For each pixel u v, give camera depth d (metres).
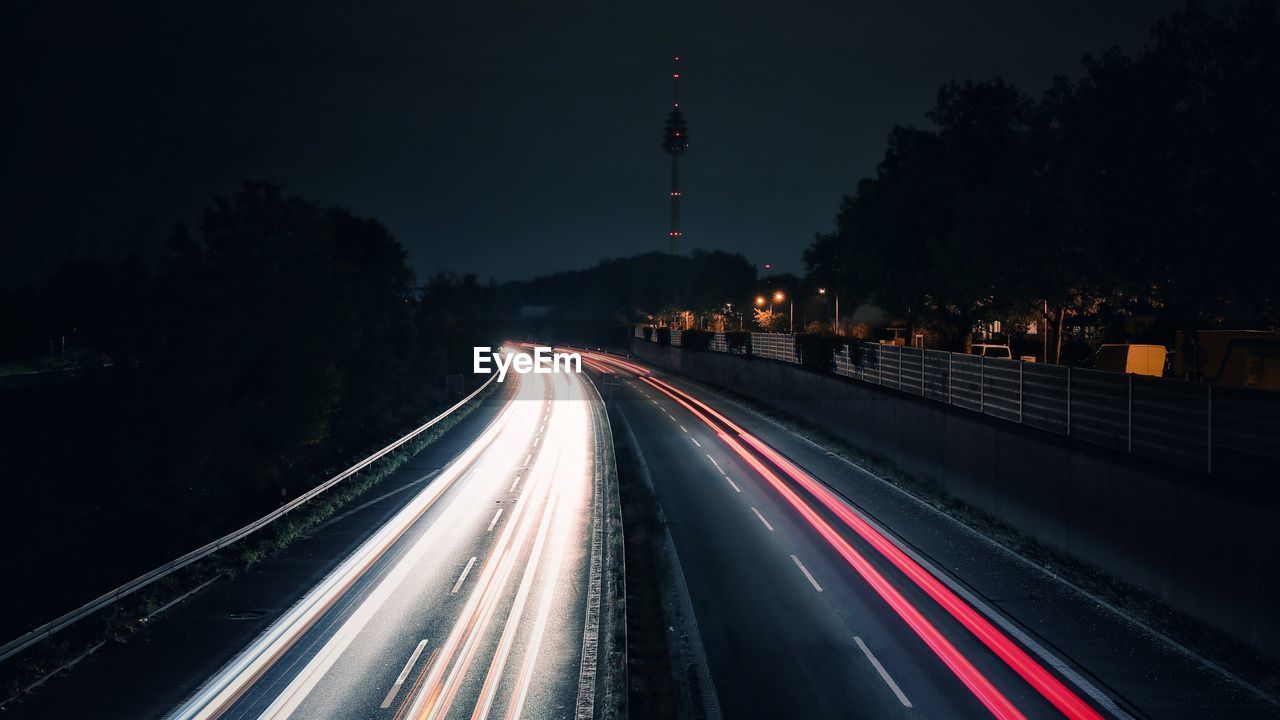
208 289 34.50
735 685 14.58
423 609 18.53
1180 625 16.45
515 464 38.62
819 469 35.72
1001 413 26.89
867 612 18.03
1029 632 16.56
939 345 53.41
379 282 63.50
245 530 22.58
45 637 15.69
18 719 13.18
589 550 23.55
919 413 32.19
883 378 38.94
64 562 23.19
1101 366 40.22
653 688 14.42
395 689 14.35
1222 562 15.79
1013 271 35.69
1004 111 44.97
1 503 24.73
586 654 15.94
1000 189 36.25
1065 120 27.47
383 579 20.75
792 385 54.12
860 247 52.66
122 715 13.34
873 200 51.91
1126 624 16.88
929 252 45.00
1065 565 20.84
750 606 18.64
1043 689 13.99
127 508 27.98
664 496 30.88
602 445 44.78
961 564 21.39
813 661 15.48
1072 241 32.59
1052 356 50.72
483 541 24.55
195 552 20.23
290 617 18.02
